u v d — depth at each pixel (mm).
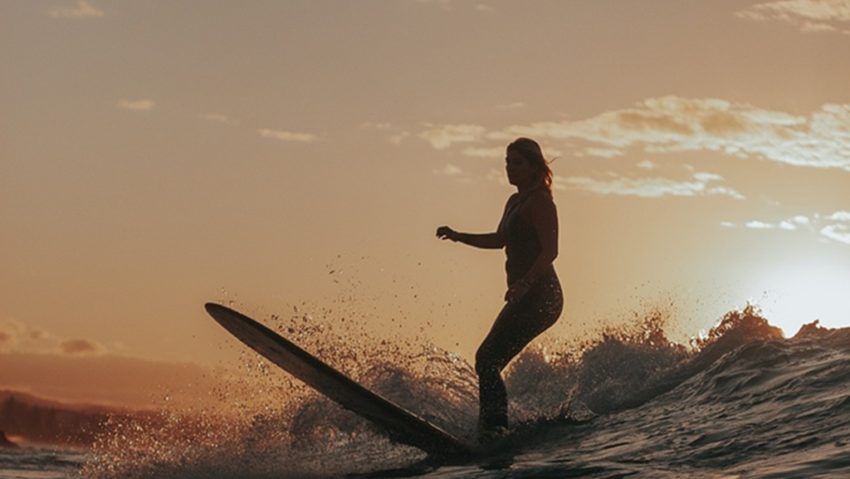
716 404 6496
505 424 6867
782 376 6562
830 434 5188
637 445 5895
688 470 5102
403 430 6625
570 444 6398
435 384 7852
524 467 5734
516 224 7066
